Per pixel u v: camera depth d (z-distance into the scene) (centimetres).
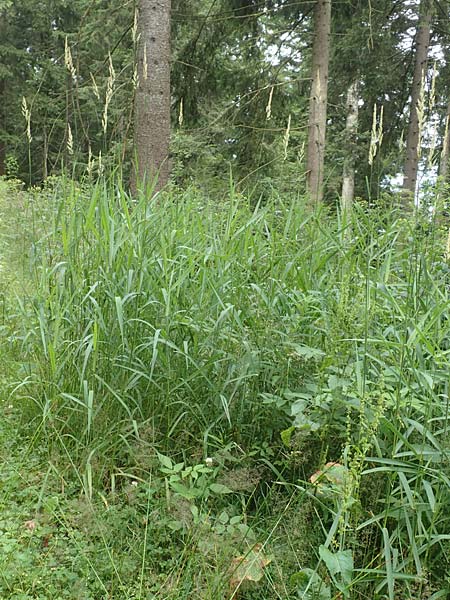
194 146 945
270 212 403
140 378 306
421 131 320
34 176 1255
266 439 295
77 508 244
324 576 223
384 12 1034
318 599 206
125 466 287
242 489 261
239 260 345
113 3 954
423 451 226
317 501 241
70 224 328
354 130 1112
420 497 221
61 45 1778
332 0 996
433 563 221
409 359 247
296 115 1075
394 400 240
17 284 417
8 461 283
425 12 1016
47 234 346
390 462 218
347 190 1120
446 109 1164
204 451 272
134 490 258
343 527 209
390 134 1220
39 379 309
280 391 296
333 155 1152
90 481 249
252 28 1002
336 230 382
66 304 310
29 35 1897
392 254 352
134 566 226
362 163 1113
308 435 269
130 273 305
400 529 227
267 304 311
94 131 1033
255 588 219
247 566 218
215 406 301
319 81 903
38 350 322
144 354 310
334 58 1134
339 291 323
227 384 292
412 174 1114
